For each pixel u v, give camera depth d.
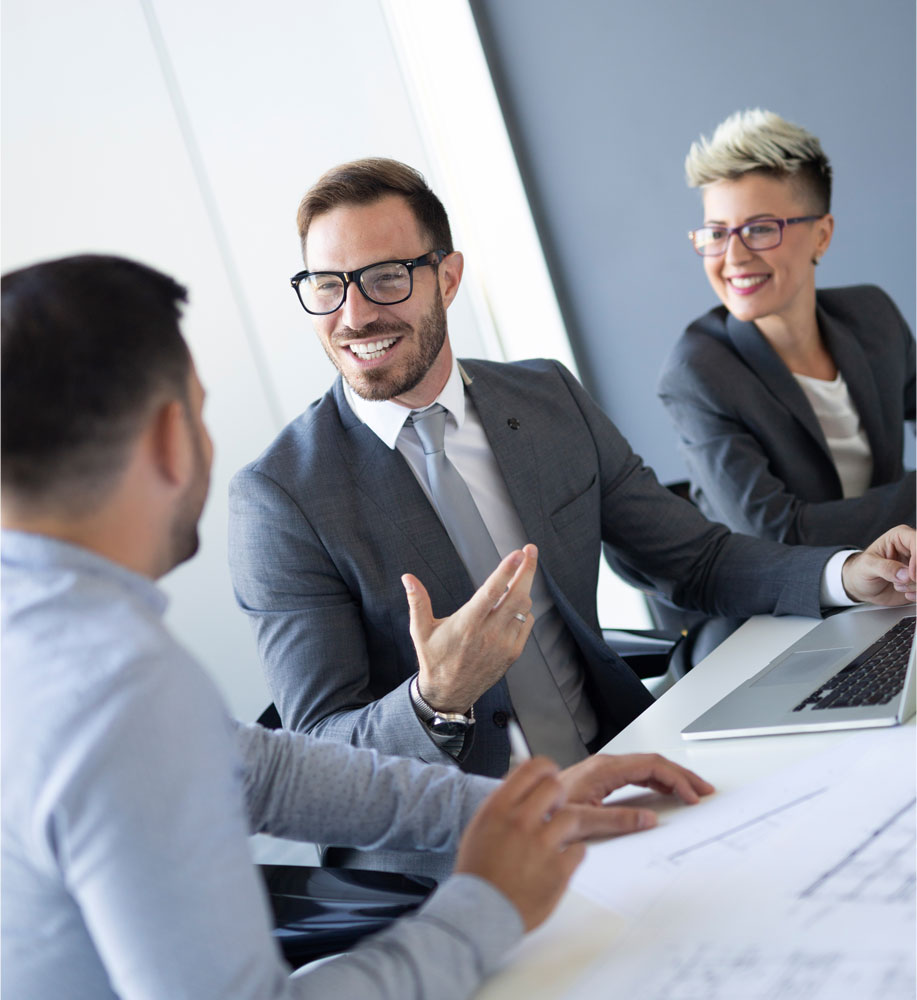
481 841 0.85
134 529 0.79
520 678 1.72
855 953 0.72
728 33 3.76
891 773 0.97
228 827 0.71
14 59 2.84
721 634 1.96
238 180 3.33
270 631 1.64
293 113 3.50
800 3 3.64
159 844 0.67
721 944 0.78
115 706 0.68
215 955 0.68
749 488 2.26
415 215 1.68
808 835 0.91
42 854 0.69
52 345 0.74
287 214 3.44
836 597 1.63
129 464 0.77
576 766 1.12
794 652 1.45
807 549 1.71
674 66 3.86
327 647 1.62
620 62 3.92
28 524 0.77
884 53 3.57
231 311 3.25
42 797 0.67
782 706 1.23
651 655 2.00
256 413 3.27
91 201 2.95
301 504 1.64
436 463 1.73
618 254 4.11
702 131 3.88
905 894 0.77
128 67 3.09
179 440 0.80
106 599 0.74
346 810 1.09
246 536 1.66
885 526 2.14
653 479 1.98
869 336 2.46
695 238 2.37
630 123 3.96
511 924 0.81
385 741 1.41
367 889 1.14
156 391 0.78
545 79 4.03
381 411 1.71
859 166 3.70
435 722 1.39
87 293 0.76
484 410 1.81
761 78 3.75
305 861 2.93
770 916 0.80
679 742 1.24
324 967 0.78
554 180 4.12
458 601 1.66
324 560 1.65
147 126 3.11
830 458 2.30
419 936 0.79
